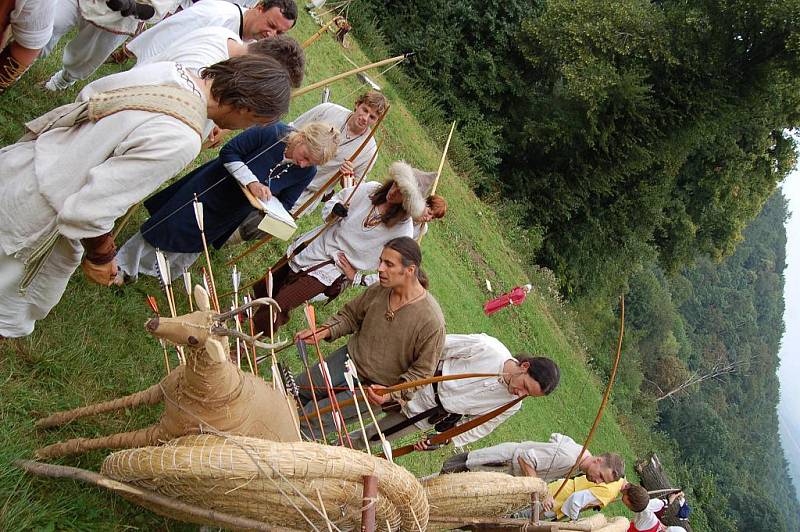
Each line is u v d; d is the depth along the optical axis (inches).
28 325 121.9
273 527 116.2
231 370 113.3
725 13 812.0
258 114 113.1
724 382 2773.1
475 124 810.8
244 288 205.5
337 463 108.8
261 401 120.2
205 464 104.4
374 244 190.5
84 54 183.3
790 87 871.7
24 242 109.3
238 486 107.9
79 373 148.7
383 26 762.2
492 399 179.0
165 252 173.3
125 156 106.1
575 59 812.0
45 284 116.6
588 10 822.5
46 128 110.5
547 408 567.5
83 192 104.8
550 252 930.7
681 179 1128.8
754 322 3002.0
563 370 697.0
